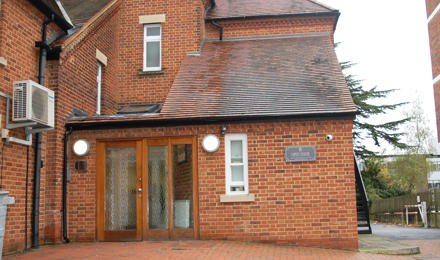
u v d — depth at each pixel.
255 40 15.70
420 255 9.80
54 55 10.64
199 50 14.94
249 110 10.65
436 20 17.97
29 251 9.23
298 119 10.42
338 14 15.72
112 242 10.48
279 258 8.34
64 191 10.68
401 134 31.34
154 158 10.84
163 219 10.62
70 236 10.74
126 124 10.82
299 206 10.25
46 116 9.28
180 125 10.76
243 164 10.53
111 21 14.30
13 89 8.91
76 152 10.90
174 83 12.59
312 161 10.34
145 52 15.20
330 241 10.07
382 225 23.52
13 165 9.20
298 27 15.93
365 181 34.25
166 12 15.27
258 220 10.28
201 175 10.55
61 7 12.55
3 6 9.12
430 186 48.06
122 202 10.80
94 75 12.82
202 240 10.27
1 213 8.19
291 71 12.70
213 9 16.94
